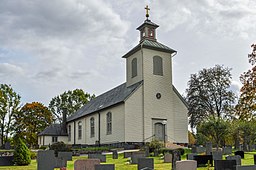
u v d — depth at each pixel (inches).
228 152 1288.1
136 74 1644.9
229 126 1491.1
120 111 1567.4
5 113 2640.3
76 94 3467.0
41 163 740.0
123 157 1202.0
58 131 2378.2
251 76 1499.8
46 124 2815.0
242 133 1812.3
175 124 1616.6
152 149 1316.4
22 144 970.1
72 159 1163.3
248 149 1782.7
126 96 1536.7
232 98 2081.7
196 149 1270.9
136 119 1537.9
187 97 2155.5
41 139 2415.1
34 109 2778.1
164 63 1652.3
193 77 2159.2
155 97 1593.3
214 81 2114.9
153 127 1560.0
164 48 1644.9
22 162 945.5
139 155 994.7
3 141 2632.9
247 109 1504.7
